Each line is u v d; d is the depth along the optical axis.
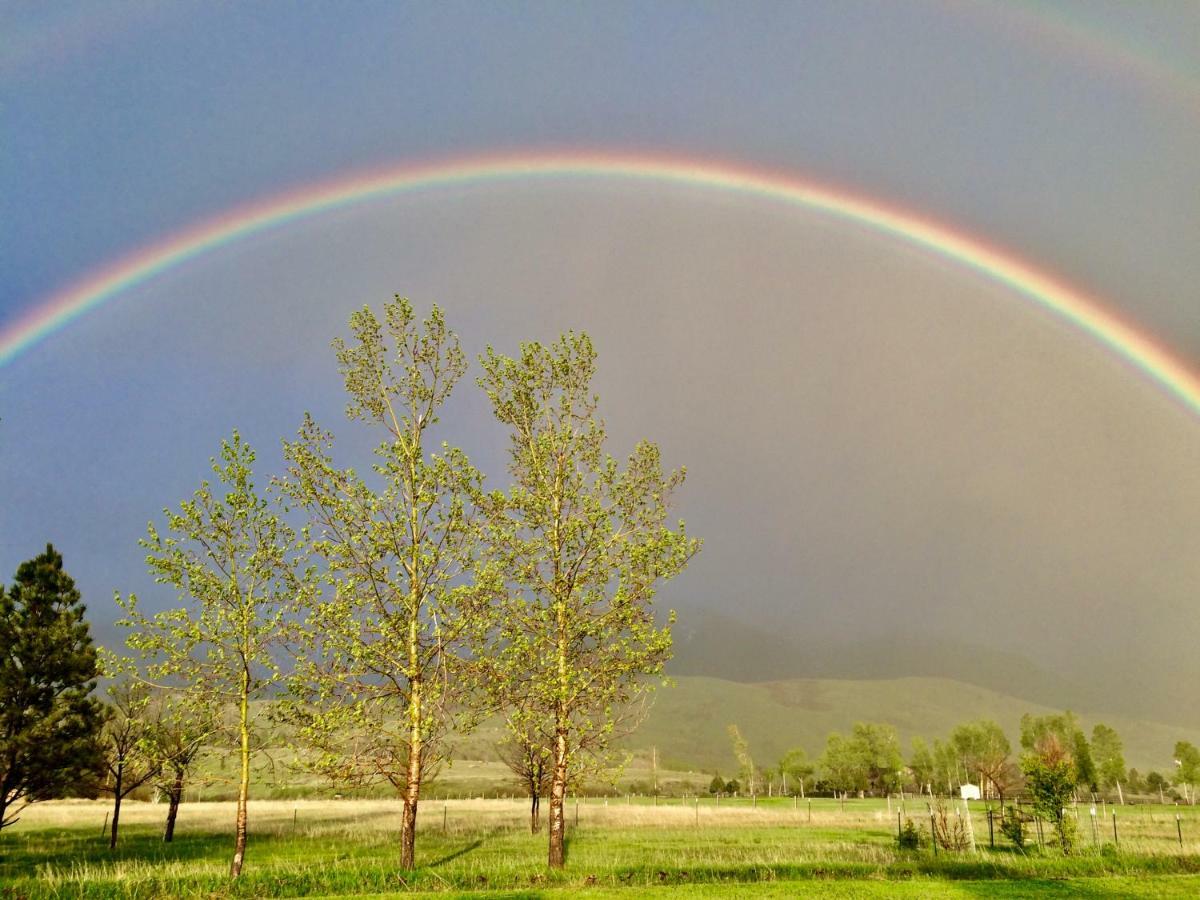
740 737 113.50
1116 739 102.50
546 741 27.34
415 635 26.17
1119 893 22.55
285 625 25.16
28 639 31.84
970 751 109.06
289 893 21.83
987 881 24.53
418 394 29.48
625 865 25.86
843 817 56.47
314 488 26.80
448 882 23.25
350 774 24.91
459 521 27.45
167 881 22.23
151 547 24.67
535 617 27.27
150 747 25.77
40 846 36.59
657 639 26.41
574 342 31.06
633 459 29.81
